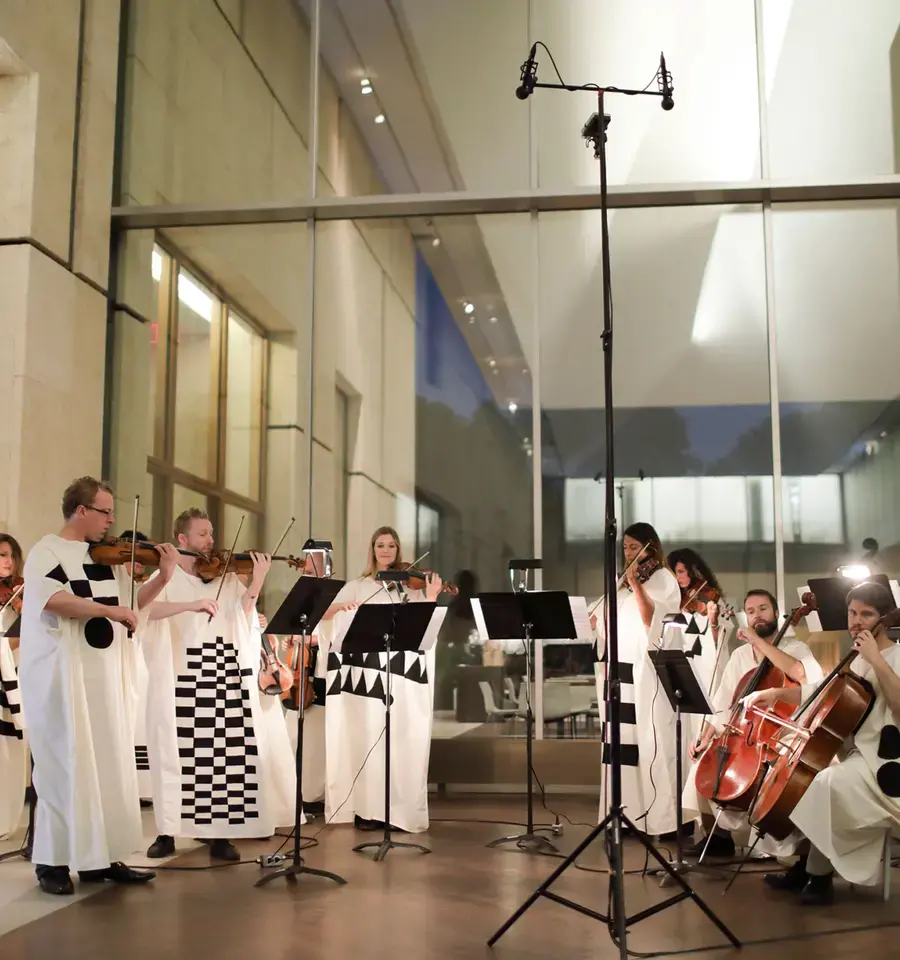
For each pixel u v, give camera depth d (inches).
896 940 157.2
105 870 192.5
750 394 317.1
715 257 323.6
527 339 326.6
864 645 180.4
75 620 186.7
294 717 271.7
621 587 244.8
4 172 291.6
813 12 326.0
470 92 334.3
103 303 324.2
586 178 325.7
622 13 331.9
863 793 178.5
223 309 334.6
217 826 209.6
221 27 343.0
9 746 238.2
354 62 340.5
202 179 337.7
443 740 312.5
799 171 320.2
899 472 310.2
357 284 333.7
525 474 321.4
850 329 316.5
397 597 258.1
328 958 145.8
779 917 170.9
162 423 332.8
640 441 319.3
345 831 247.9
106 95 328.8
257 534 326.6
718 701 233.3
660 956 149.0
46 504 290.7
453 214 333.4
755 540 311.1
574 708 308.8
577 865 209.2
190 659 213.3
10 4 280.1
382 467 326.6
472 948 151.3
